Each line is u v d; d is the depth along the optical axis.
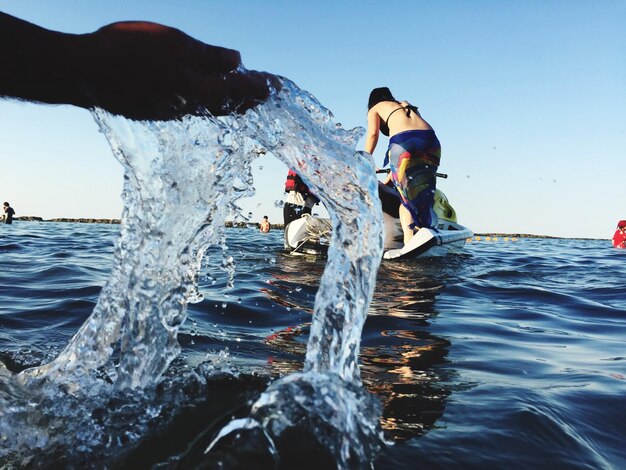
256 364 1.66
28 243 7.03
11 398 1.17
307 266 4.73
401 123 5.49
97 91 0.83
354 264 1.21
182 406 1.23
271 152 1.21
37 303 2.70
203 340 1.99
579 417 1.31
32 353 1.76
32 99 0.85
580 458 1.08
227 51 0.87
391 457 1.02
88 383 1.28
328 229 5.81
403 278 4.23
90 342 1.32
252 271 4.27
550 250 9.66
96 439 1.05
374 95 5.70
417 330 2.38
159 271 1.27
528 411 1.30
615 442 1.19
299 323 2.42
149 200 1.19
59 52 0.76
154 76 0.82
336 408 0.95
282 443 0.87
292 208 6.16
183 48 0.81
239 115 1.06
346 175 1.20
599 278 4.78
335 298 1.21
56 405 1.17
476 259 6.23
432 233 5.48
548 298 3.57
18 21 0.74
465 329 2.45
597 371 1.79
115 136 1.06
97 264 4.62
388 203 5.84
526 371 1.76
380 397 1.41
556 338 2.39
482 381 1.60
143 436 1.07
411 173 5.48
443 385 1.54
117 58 0.78
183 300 1.32
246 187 1.30
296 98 1.10
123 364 1.28
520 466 1.02
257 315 2.57
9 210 16.58
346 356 1.16
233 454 0.85
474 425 1.21
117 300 1.30
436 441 1.11
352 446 0.93
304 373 1.01
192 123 1.08
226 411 1.21
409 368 1.74
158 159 1.12
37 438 1.04
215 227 1.33
